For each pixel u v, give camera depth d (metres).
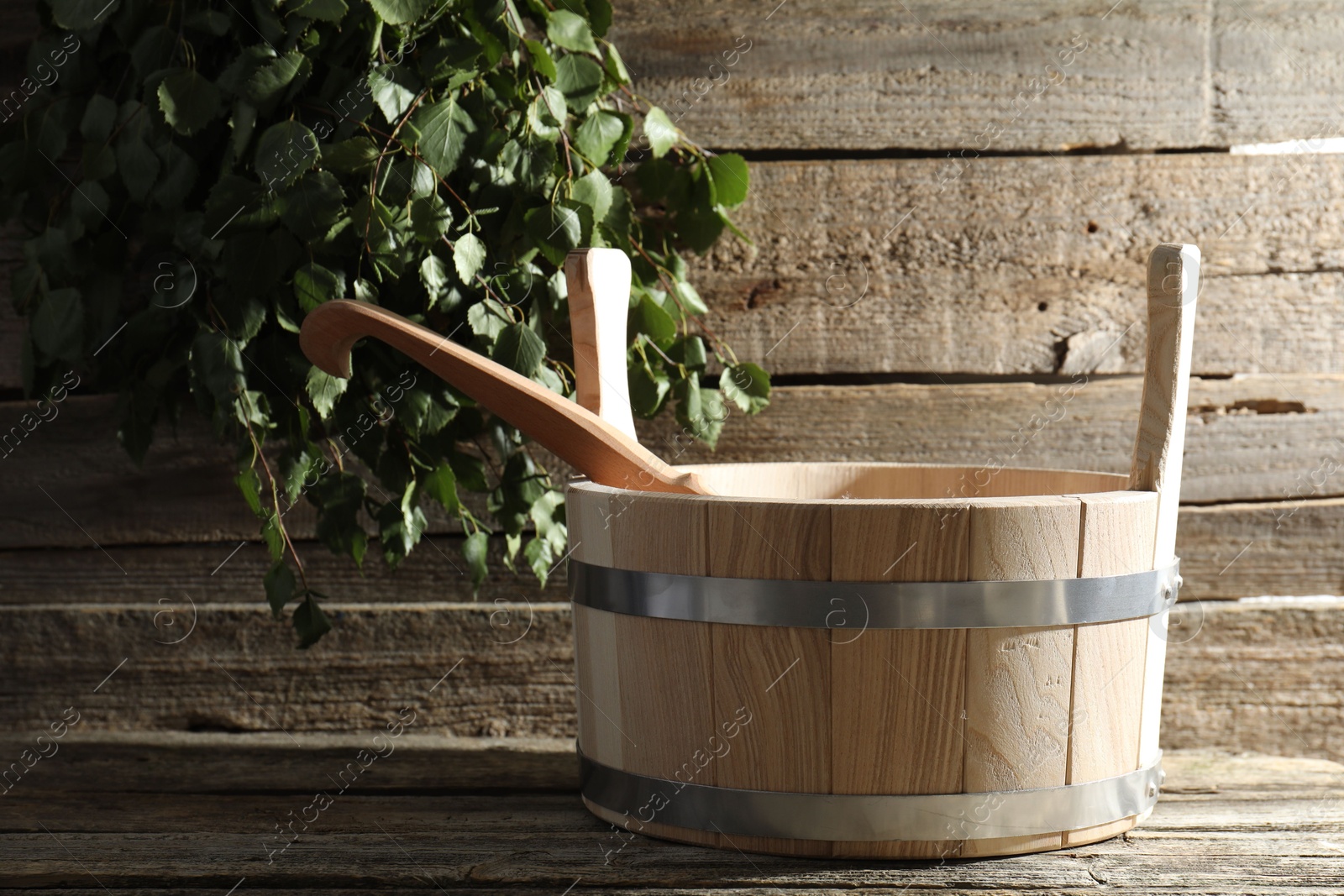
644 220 1.30
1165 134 1.30
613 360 1.04
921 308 1.31
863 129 1.31
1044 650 0.81
